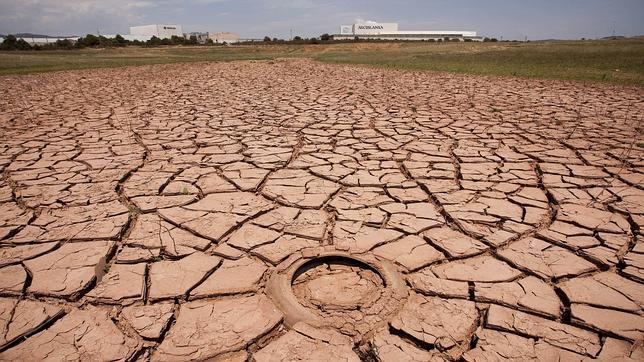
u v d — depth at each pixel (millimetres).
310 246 2760
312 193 3709
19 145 5355
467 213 3264
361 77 15609
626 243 2773
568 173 4207
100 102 9383
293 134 6062
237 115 7648
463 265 2537
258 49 50625
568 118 7070
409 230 2990
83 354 1807
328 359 1776
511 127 6430
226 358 1800
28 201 3471
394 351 1823
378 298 2189
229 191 3766
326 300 2188
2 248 2693
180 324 2004
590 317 2035
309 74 17312
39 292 2229
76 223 3055
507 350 1825
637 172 4227
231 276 2410
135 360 1786
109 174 4172
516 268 2498
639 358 1782
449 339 1901
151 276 2404
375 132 6164
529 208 3373
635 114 7371
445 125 6617
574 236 2879
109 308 2117
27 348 1839
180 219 3154
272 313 2076
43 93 11000
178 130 6332
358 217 3215
